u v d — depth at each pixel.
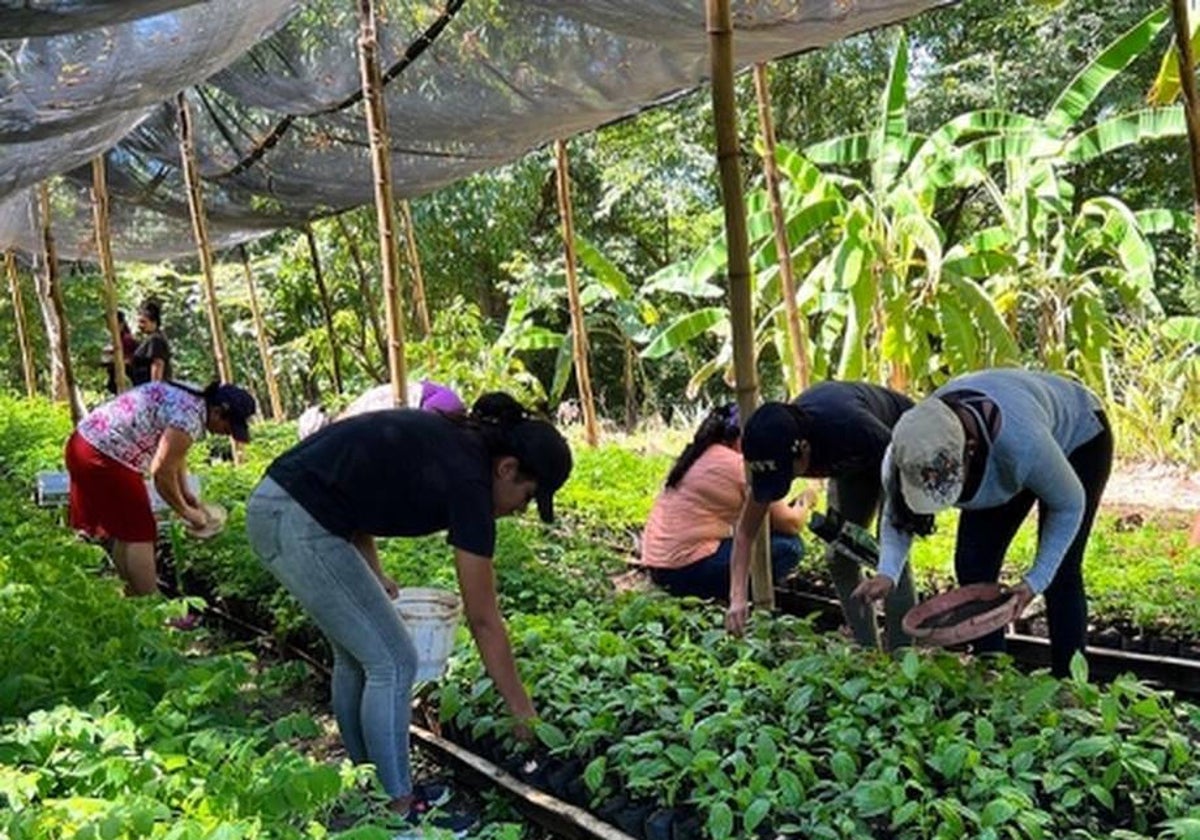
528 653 5.12
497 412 4.09
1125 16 15.22
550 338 15.50
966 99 16.06
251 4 6.68
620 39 7.62
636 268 20.94
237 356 23.83
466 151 10.36
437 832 3.20
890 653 5.15
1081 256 13.10
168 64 6.86
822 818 3.60
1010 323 11.99
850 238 10.27
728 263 5.39
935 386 11.97
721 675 4.62
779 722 4.38
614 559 7.59
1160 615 6.27
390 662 4.16
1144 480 10.95
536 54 7.99
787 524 6.45
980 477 4.15
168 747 3.43
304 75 9.05
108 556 7.13
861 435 4.69
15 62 6.24
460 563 3.94
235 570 6.92
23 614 4.63
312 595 4.06
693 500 6.34
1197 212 5.69
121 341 12.70
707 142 18.77
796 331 8.77
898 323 10.42
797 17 6.54
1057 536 4.16
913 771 3.73
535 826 4.41
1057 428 4.45
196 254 16.83
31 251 17.34
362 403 7.72
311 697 5.98
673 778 3.91
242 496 9.08
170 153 12.66
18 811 2.75
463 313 16.84
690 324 12.86
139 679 4.12
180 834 2.58
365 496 3.98
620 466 10.68
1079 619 4.83
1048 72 15.74
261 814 2.88
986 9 17.22
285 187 12.27
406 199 12.80
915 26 17.36
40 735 3.34
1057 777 3.65
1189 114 5.62
